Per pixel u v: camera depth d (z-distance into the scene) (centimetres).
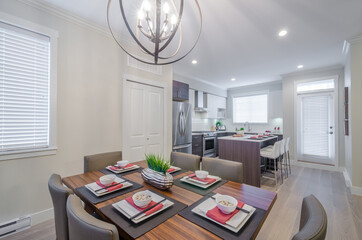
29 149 192
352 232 185
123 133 276
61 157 213
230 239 73
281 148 341
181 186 132
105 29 251
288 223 202
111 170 171
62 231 107
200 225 83
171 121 370
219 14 215
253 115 616
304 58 360
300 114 466
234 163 158
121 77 275
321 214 69
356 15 216
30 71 194
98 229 64
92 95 241
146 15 133
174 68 430
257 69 435
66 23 218
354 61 277
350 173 297
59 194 104
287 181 339
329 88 423
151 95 329
